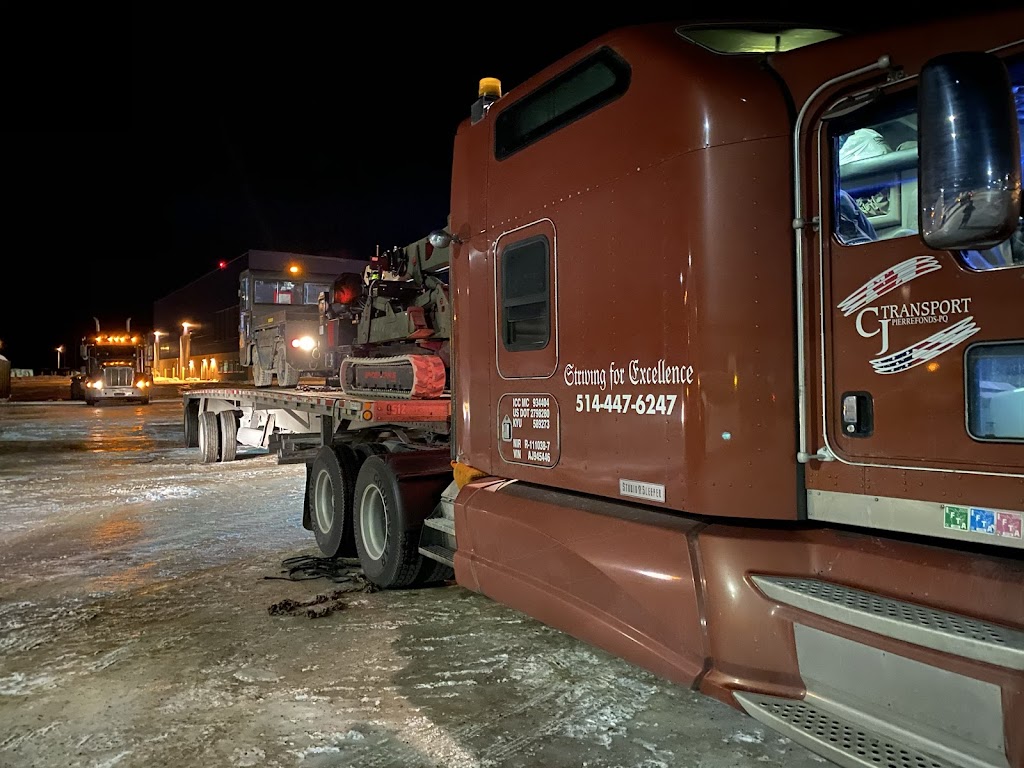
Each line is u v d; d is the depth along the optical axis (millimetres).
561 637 4730
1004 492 2316
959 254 2410
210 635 4848
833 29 3518
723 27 3453
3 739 3506
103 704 3859
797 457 2850
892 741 2391
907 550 2576
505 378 4281
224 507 9555
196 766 3240
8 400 42312
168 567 6605
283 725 3598
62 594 5797
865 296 2650
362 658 4414
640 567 3193
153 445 18078
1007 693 2145
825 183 2779
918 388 2512
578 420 3701
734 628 2824
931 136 2111
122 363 36188
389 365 7059
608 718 3625
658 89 3213
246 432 14172
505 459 4297
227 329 48438
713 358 2979
